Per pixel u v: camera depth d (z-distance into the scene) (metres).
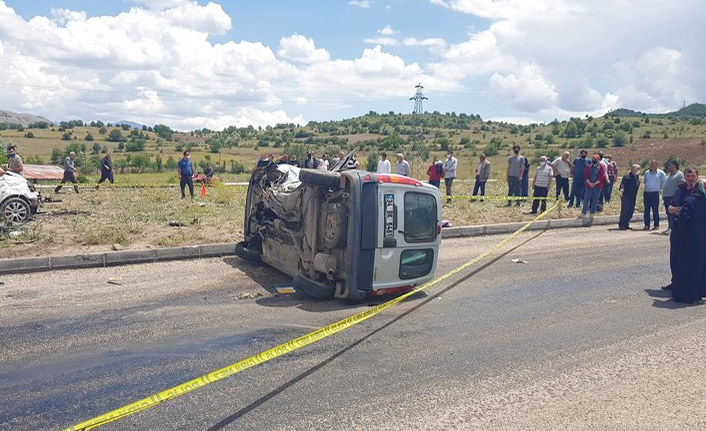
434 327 6.77
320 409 4.59
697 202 7.86
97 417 4.36
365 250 7.47
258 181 10.05
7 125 154.88
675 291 8.09
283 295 8.09
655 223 15.16
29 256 9.27
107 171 25.11
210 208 16.62
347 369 5.43
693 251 7.88
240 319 6.88
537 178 16.72
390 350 5.96
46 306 7.19
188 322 6.72
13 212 12.70
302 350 5.92
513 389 5.04
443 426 4.35
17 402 4.62
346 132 179.62
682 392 5.03
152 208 16.34
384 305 7.17
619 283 9.14
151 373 5.24
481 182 19.83
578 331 6.69
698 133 110.19
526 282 9.13
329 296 7.74
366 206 7.46
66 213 14.88
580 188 18.05
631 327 6.86
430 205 8.22
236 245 10.12
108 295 7.77
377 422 4.39
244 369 5.39
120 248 10.08
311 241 8.01
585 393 4.98
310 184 7.90
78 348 5.82
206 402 4.70
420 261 8.18
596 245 12.58
